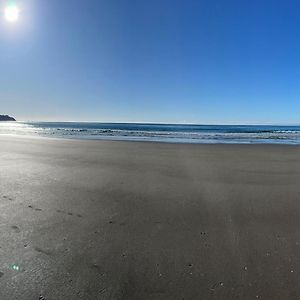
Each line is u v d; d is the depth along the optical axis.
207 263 2.89
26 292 2.36
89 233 3.59
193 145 16.23
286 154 12.06
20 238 3.40
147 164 9.00
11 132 35.62
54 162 9.25
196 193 5.54
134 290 2.43
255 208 4.62
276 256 3.04
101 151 12.56
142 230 3.71
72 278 2.58
